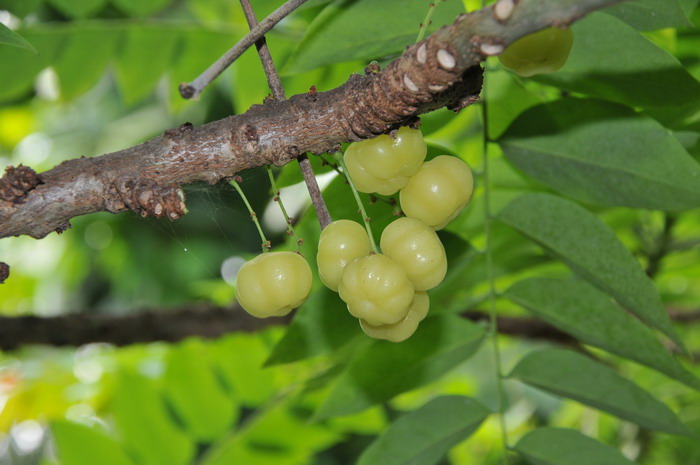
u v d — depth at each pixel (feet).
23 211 1.71
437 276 1.76
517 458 2.13
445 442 1.96
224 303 2.82
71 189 1.71
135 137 3.90
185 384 2.34
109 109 3.96
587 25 1.87
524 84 2.04
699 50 2.21
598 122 1.93
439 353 2.00
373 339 2.04
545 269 2.38
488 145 2.16
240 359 2.35
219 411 2.34
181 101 2.42
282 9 1.67
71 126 3.99
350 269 1.75
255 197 3.17
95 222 4.03
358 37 1.90
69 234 3.95
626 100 1.92
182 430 2.32
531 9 1.56
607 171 1.93
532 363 1.99
